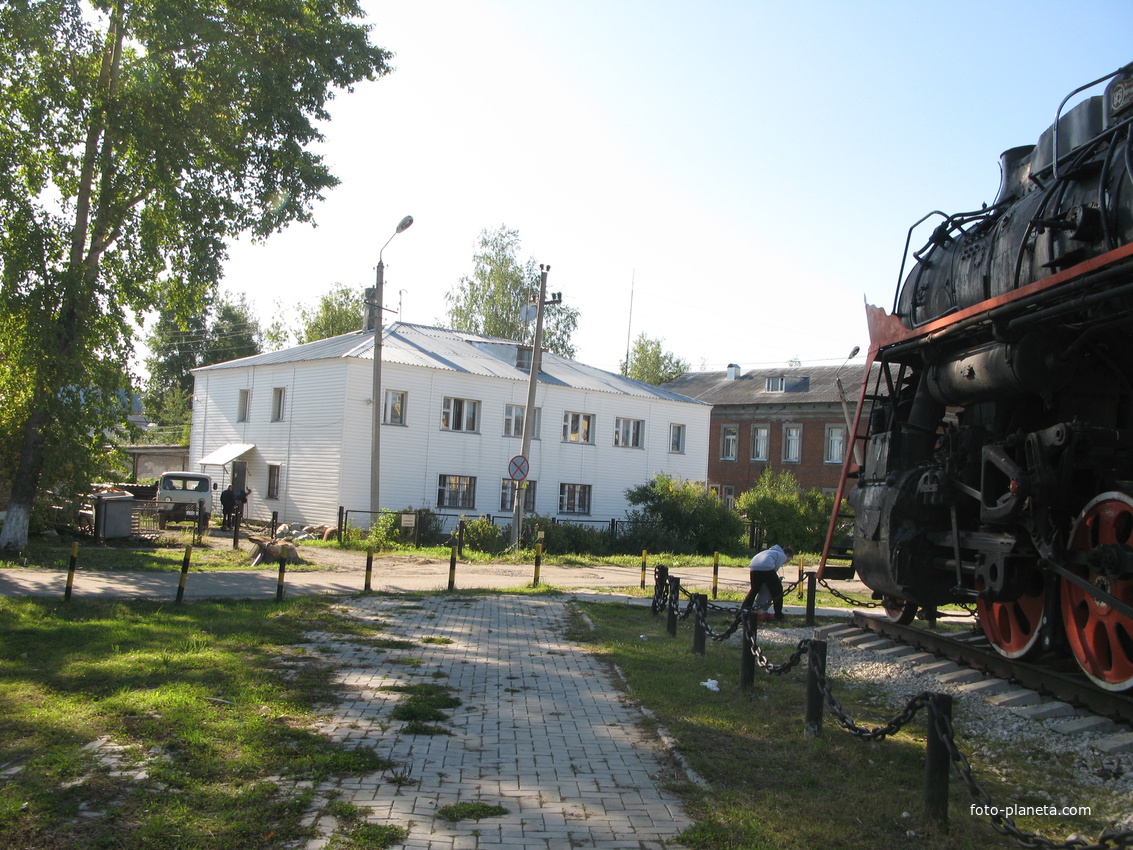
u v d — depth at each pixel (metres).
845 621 12.24
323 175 19.31
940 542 8.72
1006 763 6.07
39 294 16.97
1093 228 6.70
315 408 29.97
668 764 5.68
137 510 22.50
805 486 46.38
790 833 4.50
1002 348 7.63
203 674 7.41
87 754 5.21
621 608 14.17
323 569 18.33
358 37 19.73
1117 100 6.97
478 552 24.72
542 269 24.39
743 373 54.44
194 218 17.91
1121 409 7.65
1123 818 4.97
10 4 16.17
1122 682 6.70
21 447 19.28
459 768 5.41
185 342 66.12
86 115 17.52
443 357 32.69
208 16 17.67
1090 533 7.09
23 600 11.50
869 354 10.30
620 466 36.59
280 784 4.93
